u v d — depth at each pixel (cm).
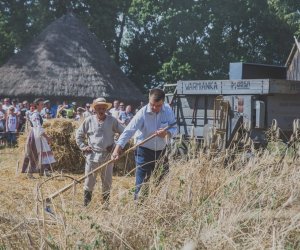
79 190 978
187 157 750
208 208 611
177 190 666
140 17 4434
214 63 4219
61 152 1448
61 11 4462
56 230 553
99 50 3544
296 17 3934
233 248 503
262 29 4231
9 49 4544
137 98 3416
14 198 648
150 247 514
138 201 601
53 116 2806
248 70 1778
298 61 1878
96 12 4509
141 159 788
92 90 3262
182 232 550
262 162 723
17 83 3253
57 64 3344
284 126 1462
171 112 799
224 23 4266
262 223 551
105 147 881
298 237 528
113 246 518
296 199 646
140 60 4669
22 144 1540
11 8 4422
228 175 698
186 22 4234
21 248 506
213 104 1557
